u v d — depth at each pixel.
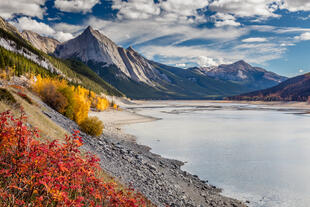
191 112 144.50
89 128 34.75
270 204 22.73
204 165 33.94
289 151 42.69
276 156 39.25
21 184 5.18
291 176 30.14
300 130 68.81
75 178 5.89
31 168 5.07
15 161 5.20
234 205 21.78
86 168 6.40
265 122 90.00
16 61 109.56
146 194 16.31
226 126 76.19
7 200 4.75
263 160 36.84
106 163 19.53
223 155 39.44
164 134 58.97
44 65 184.38
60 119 32.53
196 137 55.31
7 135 5.34
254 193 25.08
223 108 197.50
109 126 65.75
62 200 4.70
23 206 4.74
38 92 41.00
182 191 22.09
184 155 39.03
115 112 117.19
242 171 31.67
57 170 5.17
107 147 29.41
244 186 26.81
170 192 20.30
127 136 53.84
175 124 80.56
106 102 126.06
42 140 12.76
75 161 5.97
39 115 22.22
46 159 5.38
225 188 26.17
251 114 132.38
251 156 39.00
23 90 33.56
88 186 6.25
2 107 14.96
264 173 31.06
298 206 22.36
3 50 108.31
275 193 25.16
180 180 26.00
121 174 18.39
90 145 24.86
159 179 23.16
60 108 39.72
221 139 53.25
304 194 25.00
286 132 64.69
